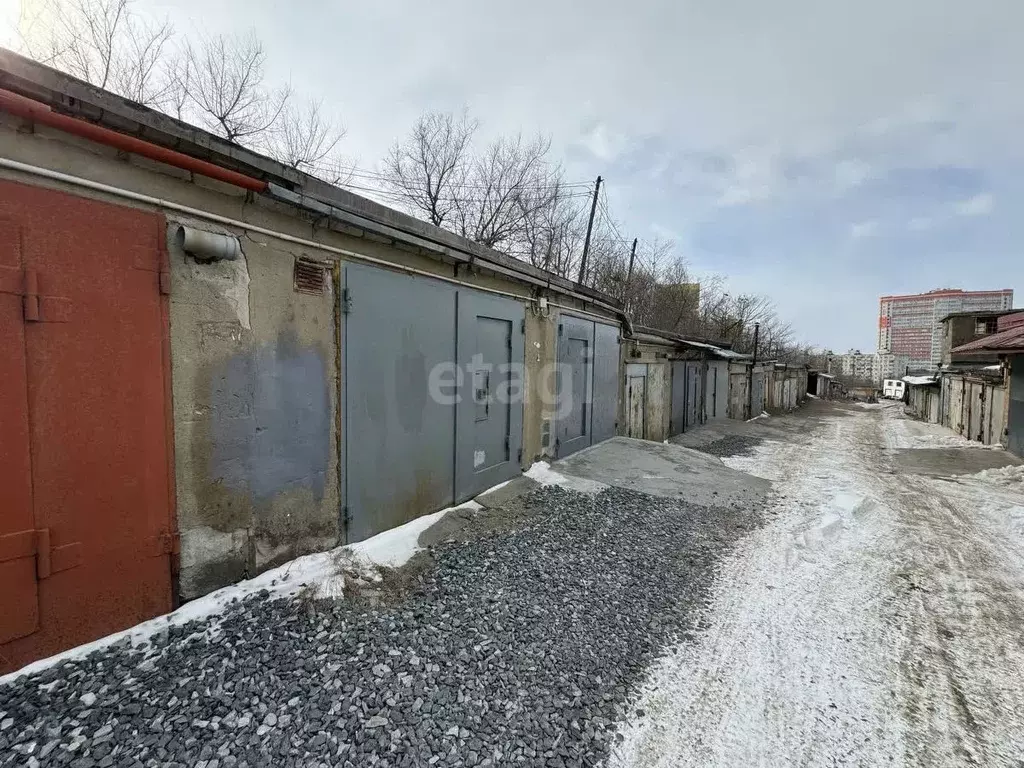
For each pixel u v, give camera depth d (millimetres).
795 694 2764
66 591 2314
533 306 6609
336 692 2371
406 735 2186
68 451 2289
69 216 2250
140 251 2508
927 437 16344
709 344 15383
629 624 3381
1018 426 12188
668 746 2332
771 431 16672
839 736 2447
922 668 3059
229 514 3002
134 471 2537
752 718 2553
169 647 2496
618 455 8227
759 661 3068
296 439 3387
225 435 2953
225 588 2994
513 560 4121
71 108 2252
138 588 2584
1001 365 13625
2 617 2115
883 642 3352
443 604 3301
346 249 3719
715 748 2334
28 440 2162
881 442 15008
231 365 2965
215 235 2715
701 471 8016
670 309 23438
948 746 2398
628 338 10438
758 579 4297
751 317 31000
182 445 2744
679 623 3479
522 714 2418
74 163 2268
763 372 24547
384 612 3092
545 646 3000
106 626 2467
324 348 3561
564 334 7531
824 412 29578
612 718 2482
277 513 3287
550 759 2170
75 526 2328
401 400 4309
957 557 5043
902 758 2312
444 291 4809
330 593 3113
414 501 4527
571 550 4477
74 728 1979
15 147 2092
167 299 2637
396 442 4273
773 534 5512
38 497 2201
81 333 2311
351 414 3807
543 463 6938
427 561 3887
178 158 2521
